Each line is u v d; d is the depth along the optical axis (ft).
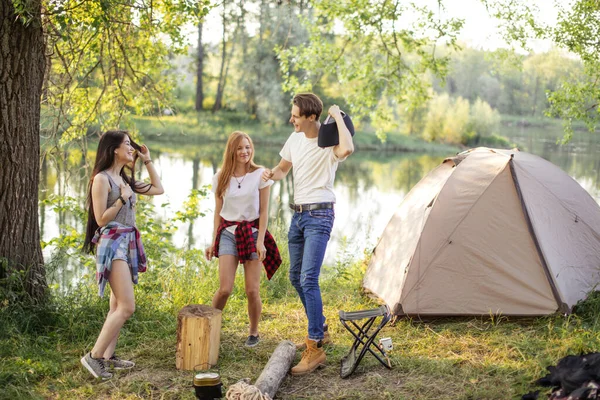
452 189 17.95
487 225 17.42
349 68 44.96
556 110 31.73
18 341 14.92
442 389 12.60
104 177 13.38
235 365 14.25
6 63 16.01
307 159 13.91
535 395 11.43
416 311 17.13
